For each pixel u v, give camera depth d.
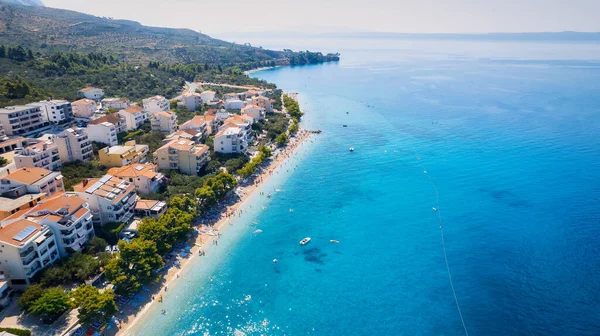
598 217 129.25
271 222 131.00
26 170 115.38
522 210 136.38
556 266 106.38
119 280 86.56
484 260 110.19
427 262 110.25
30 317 80.44
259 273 104.81
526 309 91.38
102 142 165.38
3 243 82.81
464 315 90.12
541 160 178.88
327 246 118.31
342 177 168.00
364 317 89.94
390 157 190.50
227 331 84.81
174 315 88.00
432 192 152.38
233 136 173.00
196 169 151.38
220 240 118.31
